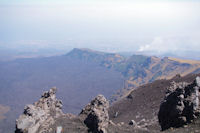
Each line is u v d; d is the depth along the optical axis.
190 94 38.00
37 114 45.88
